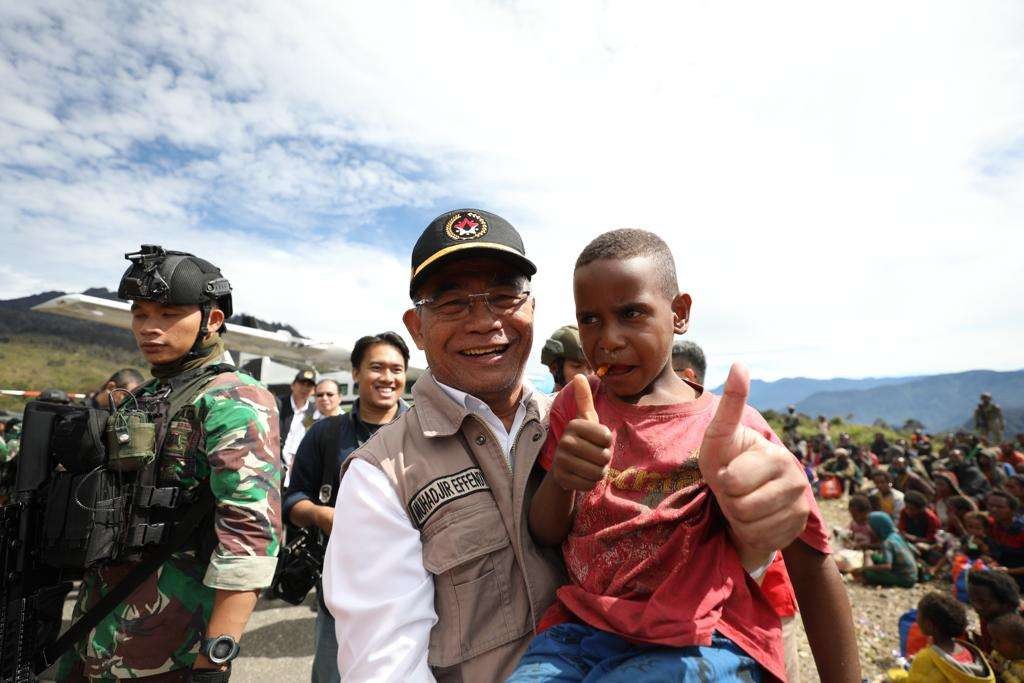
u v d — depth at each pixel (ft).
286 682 12.34
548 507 4.07
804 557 3.62
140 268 6.66
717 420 2.98
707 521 3.59
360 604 4.04
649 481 3.78
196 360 7.02
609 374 4.11
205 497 6.34
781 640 3.59
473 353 4.89
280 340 28.73
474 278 4.87
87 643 6.18
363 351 9.72
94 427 5.74
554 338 10.42
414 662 3.90
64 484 5.63
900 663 14.06
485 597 4.20
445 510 4.39
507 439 4.93
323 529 8.63
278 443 6.79
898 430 77.87
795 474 2.97
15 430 16.93
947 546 22.61
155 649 6.11
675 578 3.44
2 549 5.35
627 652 3.41
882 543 21.90
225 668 5.73
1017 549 19.74
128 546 5.90
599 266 4.02
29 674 5.59
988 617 12.87
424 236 5.11
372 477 4.55
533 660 3.61
